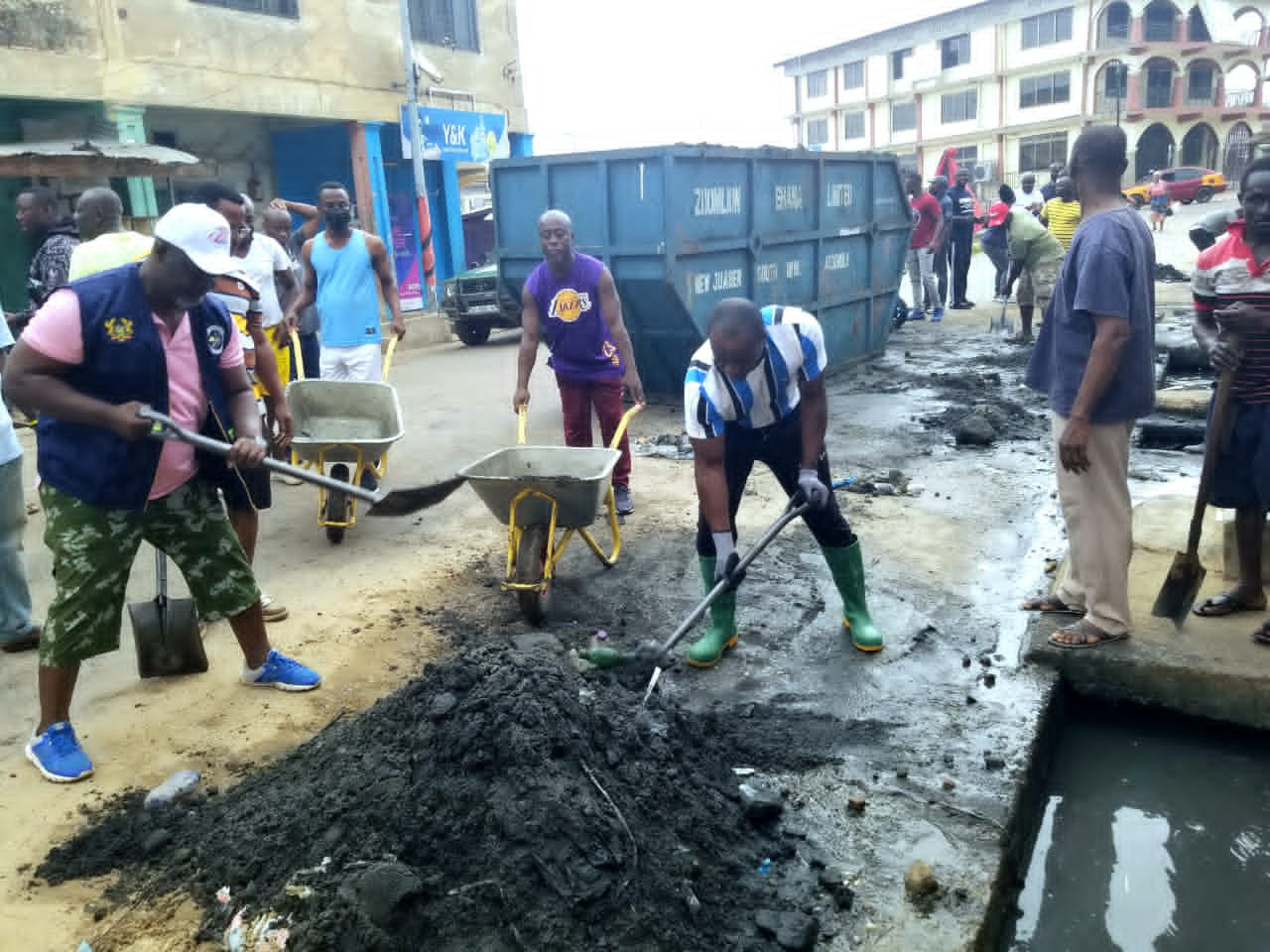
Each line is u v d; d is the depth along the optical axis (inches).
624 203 338.6
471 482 181.9
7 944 107.4
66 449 132.7
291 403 242.7
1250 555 170.4
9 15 482.6
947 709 153.1
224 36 574.9
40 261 244.5
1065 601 179.9
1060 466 163.5
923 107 2142.0
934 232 584.4
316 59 626.8
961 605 191.0
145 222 544.1
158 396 135.0
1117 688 161.5
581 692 130.2
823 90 2368.4
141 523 140.4
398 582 211.5
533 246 370.6
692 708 154.9
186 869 118.0
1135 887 127.4
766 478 280.7
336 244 266.1
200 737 149.7
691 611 192.5
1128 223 149.8
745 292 371.2
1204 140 1924.2
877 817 127.3
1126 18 1809.8
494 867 105.0
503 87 788.6
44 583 215.0
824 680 163.6
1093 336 153.6
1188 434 309.0
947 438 320.2
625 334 240.4
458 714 120.4
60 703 140.5
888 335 487.5
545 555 185.6
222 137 647.8
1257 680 151.3
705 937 105.6
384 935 101.4
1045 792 145.6
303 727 152.3
